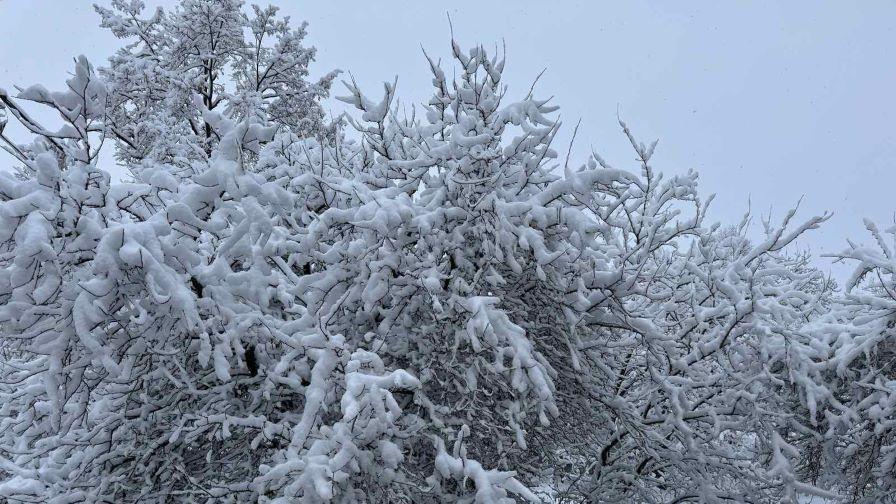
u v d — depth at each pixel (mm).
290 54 13539
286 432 4312
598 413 6418
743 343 7375
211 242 5512
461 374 5172
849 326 7164
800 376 6910
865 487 7613
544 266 5398
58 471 4641
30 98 3553
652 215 5855
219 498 4391
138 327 4281
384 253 5039
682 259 7566
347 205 5723
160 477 4934
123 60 12117
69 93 3641
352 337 5457
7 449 4516
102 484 4520
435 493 4820
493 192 5332
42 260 3457
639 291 5508
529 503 6172
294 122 13898
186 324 4129
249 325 4250
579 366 5328
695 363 6965
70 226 3725
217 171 4320
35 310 3705
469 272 5570
